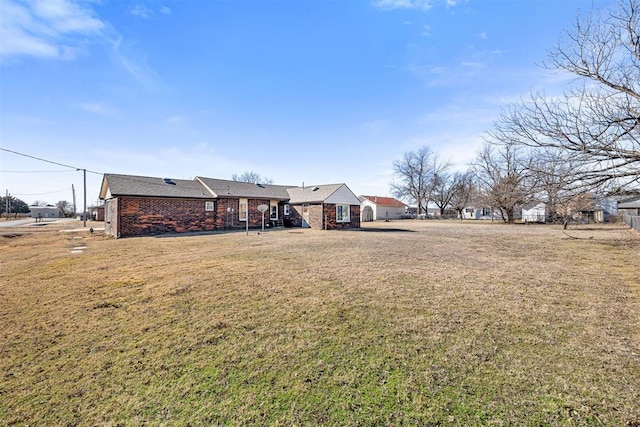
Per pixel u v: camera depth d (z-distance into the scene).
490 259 8.53
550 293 5.10
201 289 5.36
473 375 2.63
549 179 9.24
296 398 2.35
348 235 16.14
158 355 3.06
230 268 7.10
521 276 6.36
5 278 6.38
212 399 2.36
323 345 3.22
